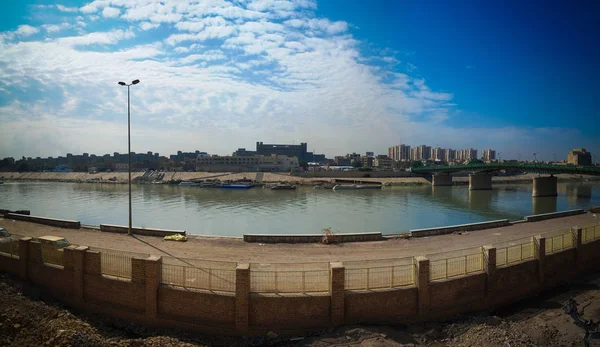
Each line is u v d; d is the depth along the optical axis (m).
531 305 22.06
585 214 46.09
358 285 18.83
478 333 17.27
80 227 35.69
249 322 17.17
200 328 17.44
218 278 19.64
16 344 15.46
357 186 154.50
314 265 23.03
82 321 17.81
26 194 126.31
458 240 30.75
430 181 183.25
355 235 30.41
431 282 19.02
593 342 17.28
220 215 78.62
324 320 17.36
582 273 27.61
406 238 31.50
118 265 21.27
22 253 21.89
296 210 87.06
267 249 27.28
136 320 18.31
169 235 32.00
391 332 16.95
